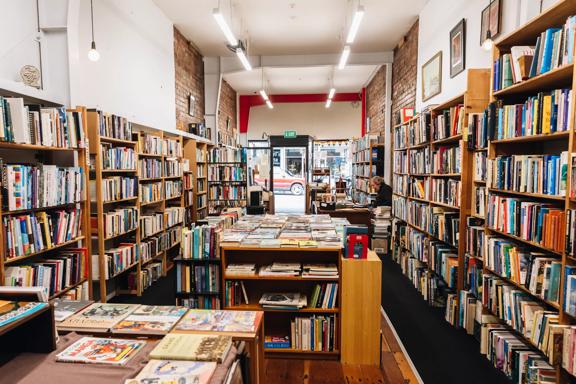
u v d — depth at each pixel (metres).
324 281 2.78
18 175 2.40
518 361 2.27
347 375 2.53
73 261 3.01
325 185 9.52
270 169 12.09
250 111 12.08
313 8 5.32
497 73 2.63
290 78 9.70
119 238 4.18
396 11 5.49
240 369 1.55
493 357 2.61
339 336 2.72
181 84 6.41
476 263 3.05
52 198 2.74
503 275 2.49
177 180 5.71
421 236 4.35
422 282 4.12
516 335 2.55
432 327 3.30
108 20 3.96
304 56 7.56
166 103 5.66
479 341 2.94
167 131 5.46
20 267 2.54
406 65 6.41
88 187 3.22
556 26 2.24
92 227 3.46
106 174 4.02
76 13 3.19
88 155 3.26
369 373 2.56
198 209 6.68
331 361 2.73
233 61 7.74
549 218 2.01
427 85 5.25
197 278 2.86
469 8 3.96
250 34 6.37
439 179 3.84
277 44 6.91
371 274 2.65
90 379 1.25
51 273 2.74
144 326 1.72
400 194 5.44
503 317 2.51
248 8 5.31
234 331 1.69
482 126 2.88
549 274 2.04
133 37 4.55
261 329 1.89
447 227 3.54
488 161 2.72
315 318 2.74
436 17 4.91
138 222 4.14
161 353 1.39
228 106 10.43
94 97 3.68
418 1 5.17
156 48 5.26
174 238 5.34
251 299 3.04
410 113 5.28
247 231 3.31
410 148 4.92
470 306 3.09
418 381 2.44
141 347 1.49
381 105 8.39
